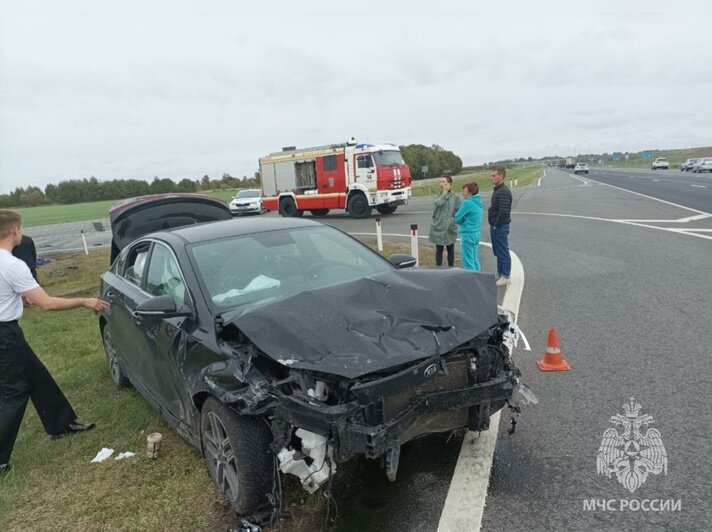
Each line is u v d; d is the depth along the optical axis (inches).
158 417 185.8
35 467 160.6
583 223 633.0
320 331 117.0
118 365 214.4
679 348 208.2
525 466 135.0
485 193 1462.8
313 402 108.3
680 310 258.1
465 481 129.4
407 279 143.7
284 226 182.2
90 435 178.5
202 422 132.6
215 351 126.6
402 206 1146.0
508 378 129.4
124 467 152.9
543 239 523.2
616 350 211.5
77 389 224.4
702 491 121.0
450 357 123.0
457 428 130.6
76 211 2559.1
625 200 967.0
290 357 110.0
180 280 154.3
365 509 121.9
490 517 116.2
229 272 152.9
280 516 119.0
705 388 171.5
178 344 141.4
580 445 142.9
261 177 1002.7
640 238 488.1
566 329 242.8
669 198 957.2
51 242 993.5
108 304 185.8
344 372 106.3
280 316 119.6
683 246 430.3
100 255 673.0
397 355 112.9
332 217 950.4
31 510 137.4
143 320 165.6
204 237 168.4
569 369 195.0
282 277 156.1
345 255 173.3
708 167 2268.7
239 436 117.2
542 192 1417.3
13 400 160.2
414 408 113.0
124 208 317.7
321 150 906.7
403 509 120.8
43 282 531.2
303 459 110.0
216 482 130.9
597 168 4554.6
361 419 106.9
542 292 313.4
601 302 283.1
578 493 123.0
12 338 158.6
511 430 140.4
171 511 129.0
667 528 109.6
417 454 142.7
